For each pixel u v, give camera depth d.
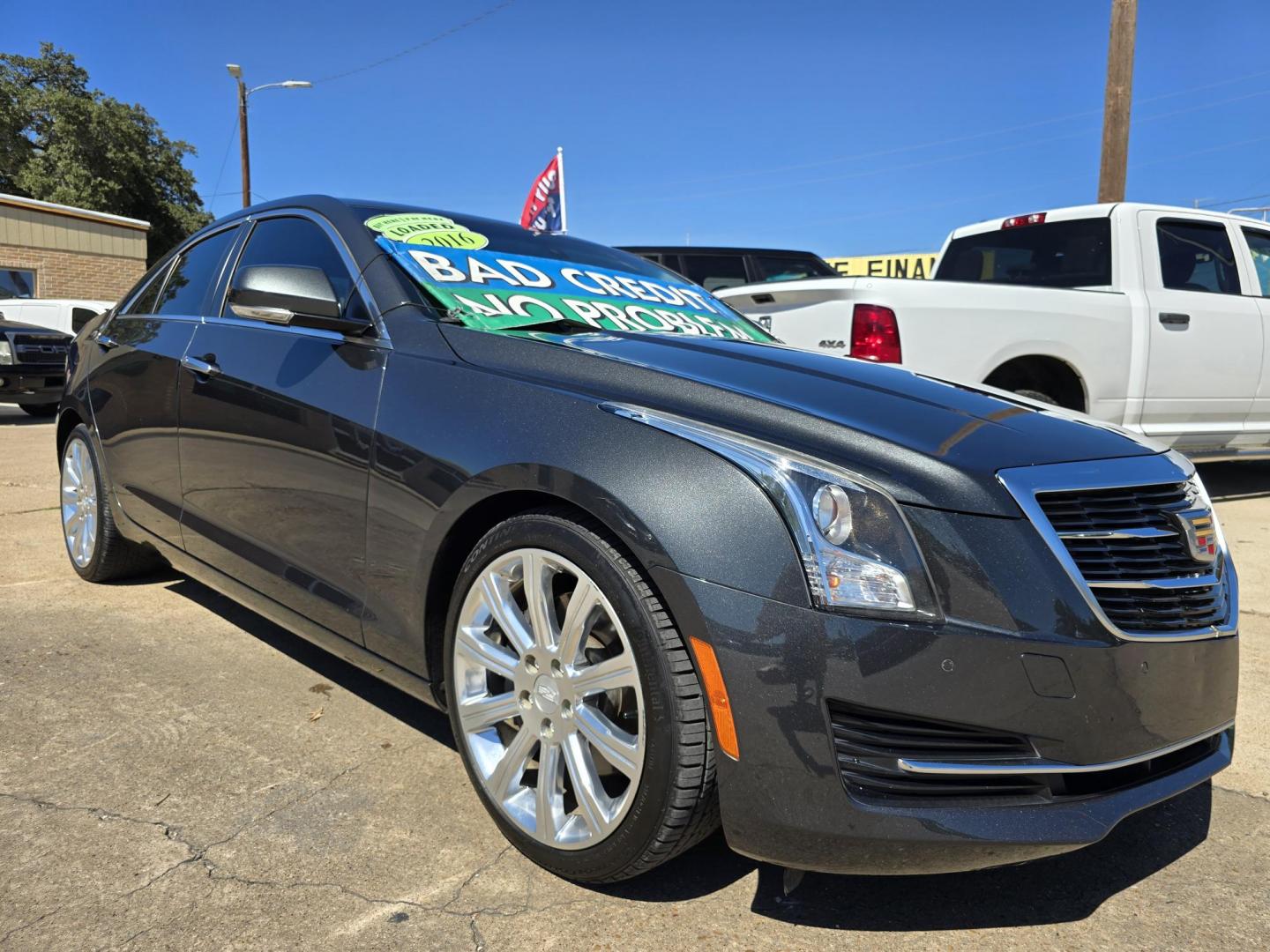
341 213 2.96
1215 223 6.25
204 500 3.10
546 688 2.02
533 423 2.07
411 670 2.36
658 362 2.23
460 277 2.77
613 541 1.91
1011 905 2.02
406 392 2.36
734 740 1.74
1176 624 1.90
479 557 2.13
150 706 2.86
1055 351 5.29
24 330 11.02
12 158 35.50
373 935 1.83
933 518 1.73
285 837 2.16
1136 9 9.12
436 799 2.37
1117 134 9.30
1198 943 1.90
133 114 36.62
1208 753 2.06
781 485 1.76
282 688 3.04
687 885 2.04
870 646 1.68
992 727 1.71
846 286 4.93
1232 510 6.43
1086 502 1.87
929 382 2.44
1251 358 6.12
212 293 3.36
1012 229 6.63
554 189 12.25
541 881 2.04
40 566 4.36
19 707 2.81
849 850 1.71
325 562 2.56
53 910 1.87
